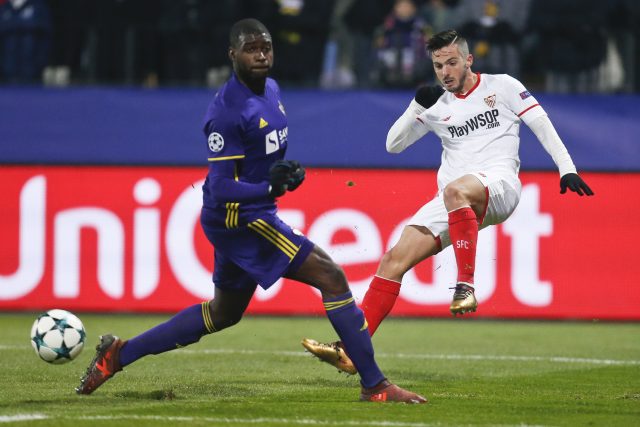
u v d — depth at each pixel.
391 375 23.22
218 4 39.41
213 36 39.50
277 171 17.14
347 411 17.28
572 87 39.97
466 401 18.78
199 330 19.11
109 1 39.75
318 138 35.72
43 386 20.42
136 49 39.97
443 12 40.72
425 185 35.50
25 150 35.69
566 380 22.45
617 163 35.50
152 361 25.22
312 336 31.30
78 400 18.52
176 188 35.59
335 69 41.00
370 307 21.64
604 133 35.59
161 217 35.59
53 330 19.56
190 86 37.06
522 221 35.47
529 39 40.12
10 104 35.97
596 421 16.67
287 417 16.59
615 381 22.31
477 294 35.44
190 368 23.94
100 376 19.06
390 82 40.03
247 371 23.48
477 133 22.09
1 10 39.47
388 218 35.44
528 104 21.77
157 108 35.97
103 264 35.56
